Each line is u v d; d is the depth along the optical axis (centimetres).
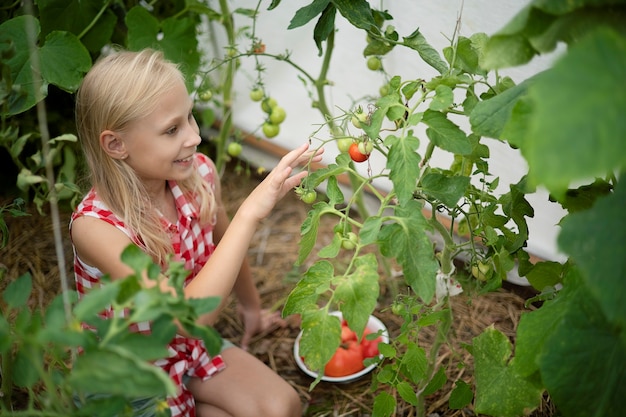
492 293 243
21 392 201
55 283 253
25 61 185
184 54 221
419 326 159
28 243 271
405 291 243
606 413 106
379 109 136
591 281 87
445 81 143
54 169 266
